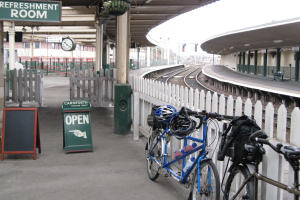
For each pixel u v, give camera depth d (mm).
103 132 8789
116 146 7352
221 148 3436
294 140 3270
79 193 4711
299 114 3201
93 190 4828
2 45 8781
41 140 7848
